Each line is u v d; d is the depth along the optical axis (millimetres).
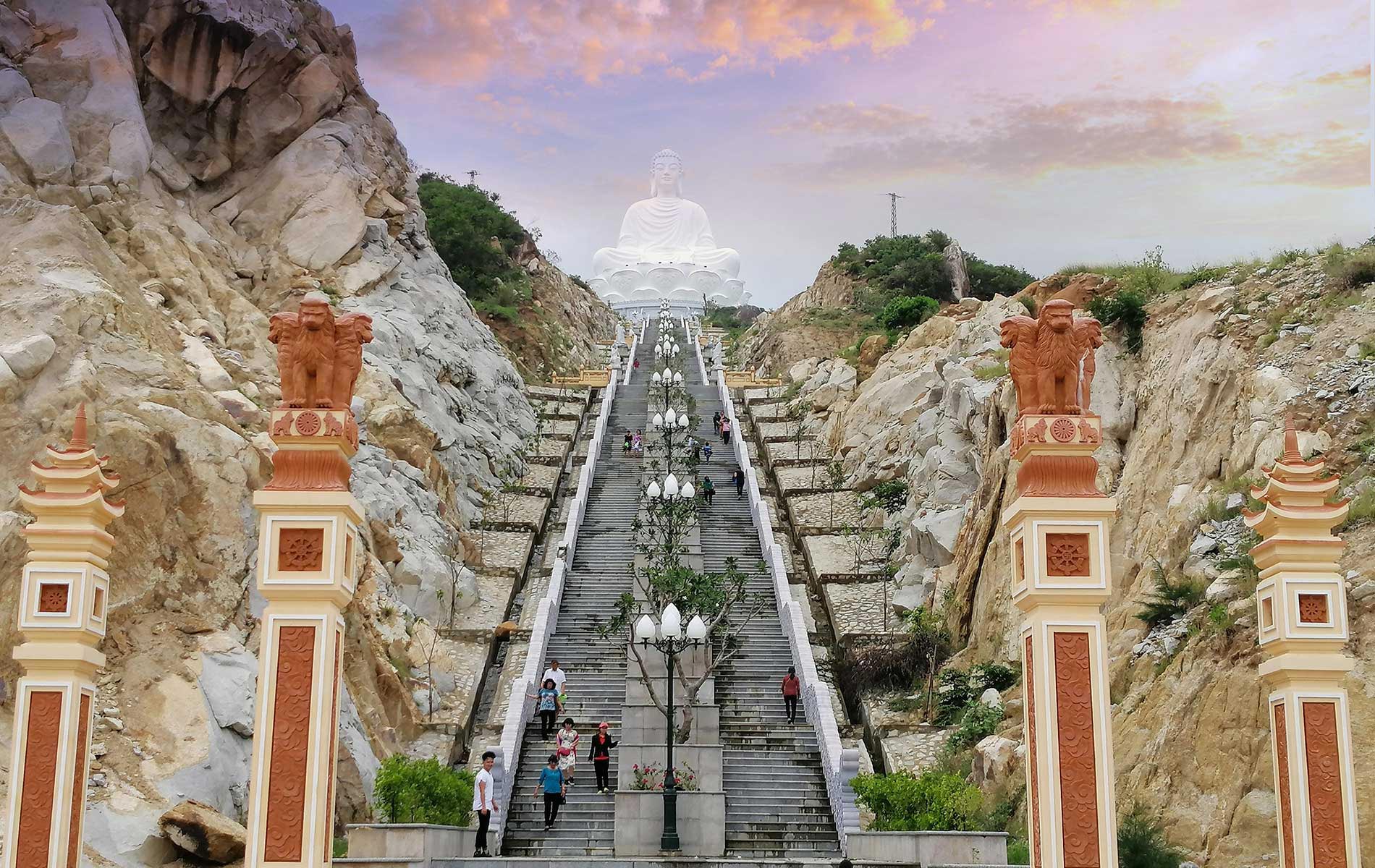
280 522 11859
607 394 56531
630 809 22906
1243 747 20156
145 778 21625
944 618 32938
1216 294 31547
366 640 28859
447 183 78250
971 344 42406
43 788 11625
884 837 20422
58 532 12078
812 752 27562
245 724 23781
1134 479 29656
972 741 27109
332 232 45062
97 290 29375
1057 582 11648
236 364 34500
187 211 42844
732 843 24281
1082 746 11367
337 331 12383
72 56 40312
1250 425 26625
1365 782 18422
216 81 44906
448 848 20734
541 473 47375
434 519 36594
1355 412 25250
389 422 38031
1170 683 22469
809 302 80812
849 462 44719
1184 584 24656
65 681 11883
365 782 25062
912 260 78312
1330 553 12312
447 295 50438
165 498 26016
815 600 36531
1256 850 19172
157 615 24891
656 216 100875
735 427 50188
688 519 37156
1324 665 12070
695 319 93188
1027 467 12062
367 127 50188
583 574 37031
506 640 34094
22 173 36625
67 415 25844
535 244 84062
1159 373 31734
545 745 27750
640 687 27578
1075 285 37062
